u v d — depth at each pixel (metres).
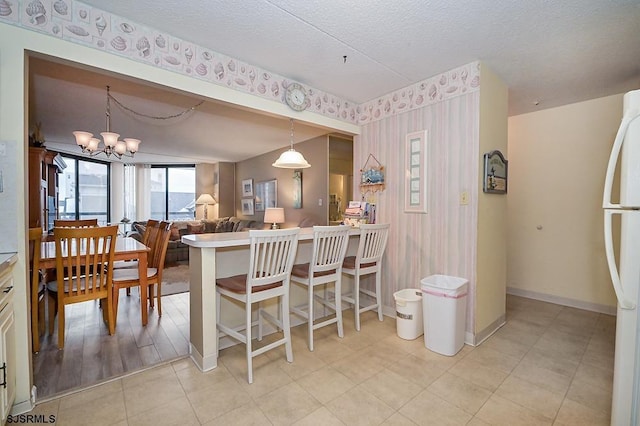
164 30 2.00
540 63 2.45
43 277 2.82
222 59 2.31
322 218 4.98
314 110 2.96
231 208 8.11
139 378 1.95
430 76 2.71
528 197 3.69
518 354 2.28
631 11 1.78
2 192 1.52
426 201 2.76
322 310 3.07
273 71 2.60
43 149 3.59
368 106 3.31
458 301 2.27
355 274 2.73
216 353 2.09
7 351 1.43
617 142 1.36
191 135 4.96
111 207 7.74
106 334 2.60
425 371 2.05
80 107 3.54
